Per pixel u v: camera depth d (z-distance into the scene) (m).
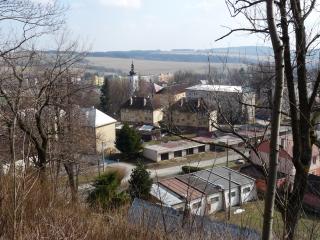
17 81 11.63
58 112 15.23
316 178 11.93
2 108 9.98
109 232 4.29
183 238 4.08
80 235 4.05
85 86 16.58
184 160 38.53
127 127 39.84
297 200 4.70
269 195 2.82
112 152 42.25
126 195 6.61
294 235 4.12
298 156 5.23
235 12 4.22
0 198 4.11
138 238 4.19
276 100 2.88
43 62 13.85
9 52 12.16
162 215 4.35
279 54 2.90
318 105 5.57
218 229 4.21
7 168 4.82
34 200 4.52
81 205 5.34
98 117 43.88
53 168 6.22
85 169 13.61
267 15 2.97
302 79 5.29
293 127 5.26
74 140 16.09
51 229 3.91
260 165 4.92
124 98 71.50
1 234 3.81
